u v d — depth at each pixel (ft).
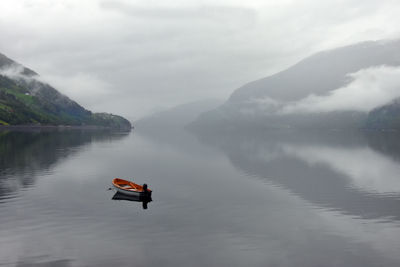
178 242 82.99
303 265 70.38
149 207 116.16
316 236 88.43
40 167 199.82
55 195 130.11
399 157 277.44
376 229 94.07
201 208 115.96
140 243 81.87
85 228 92.27
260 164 236.22
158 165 228.43
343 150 351.46
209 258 73.51
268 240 85.10
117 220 100.01
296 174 190.90
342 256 75.25
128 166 220.84
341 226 96.99
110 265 69.46
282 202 125.90
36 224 94.89
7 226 92.89
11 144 354.54
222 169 210.38
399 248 79.61
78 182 157.58
